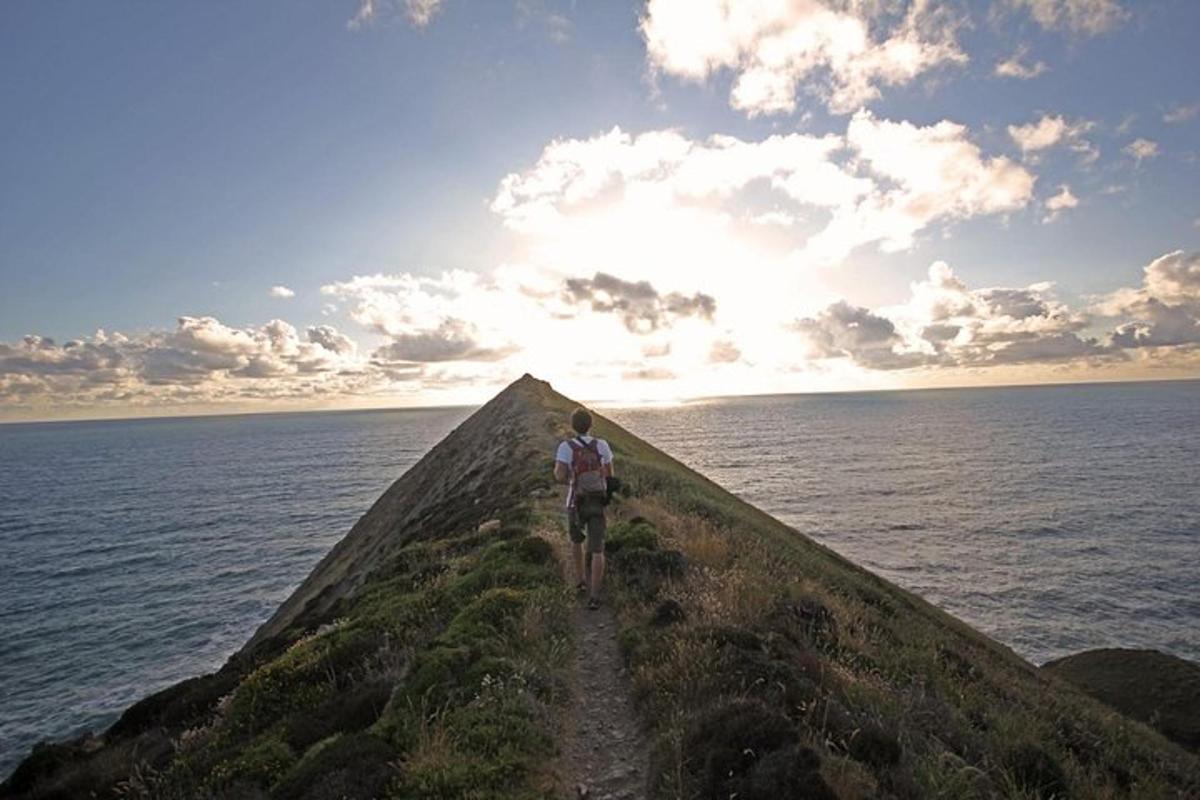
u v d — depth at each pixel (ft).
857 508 282.97
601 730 21.30
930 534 236.43
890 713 22.20
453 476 115.03
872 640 31.96
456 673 23.00
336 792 17.15
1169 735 59.93
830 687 22.98
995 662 47.67
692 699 20.75
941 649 37.40
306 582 137.39
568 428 107.14
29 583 212.02
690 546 39.24
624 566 34.53
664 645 24.73
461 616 27.68
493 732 19.15
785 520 259.19
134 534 285.23
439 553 45.78
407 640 28.37
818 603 33.12
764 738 17.40
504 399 182.19
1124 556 206.39
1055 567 195.72
